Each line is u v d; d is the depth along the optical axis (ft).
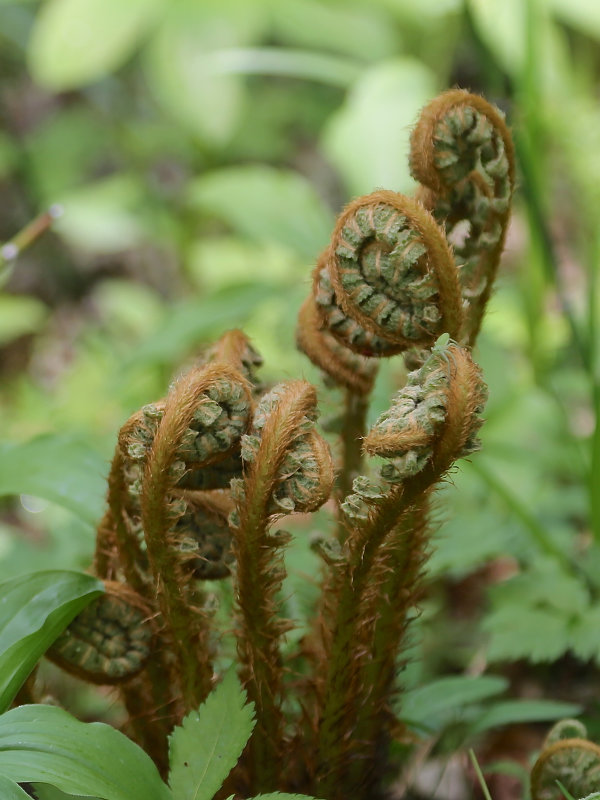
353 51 5.26
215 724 2.13
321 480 2.10
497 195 2.17
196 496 2.20
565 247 4.27
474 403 2.05
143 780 2.07
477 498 2.88
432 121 2.14
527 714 2.41
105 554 2.25
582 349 2.81
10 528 3.87
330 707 2.21
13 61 6.74
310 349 2.22
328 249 2.15
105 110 6.48
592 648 2.45
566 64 4.03
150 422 2.11
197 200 3.40
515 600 2.54
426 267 2.10
